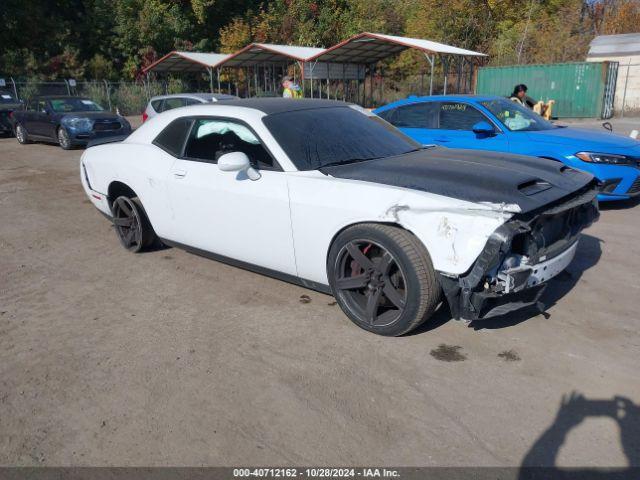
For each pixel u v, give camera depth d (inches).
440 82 1203.2
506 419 108.7
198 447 103.8
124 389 123.3
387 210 130.1
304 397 117.9
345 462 98.6
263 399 117.7
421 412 111.7
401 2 1509.6
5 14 1301.7
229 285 182.2
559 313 154.3
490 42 1267.2
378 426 107.8
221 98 532.1
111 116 567.5
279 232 154.9
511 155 167.6
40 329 154.6
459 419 109.1
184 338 146.2
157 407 116.3
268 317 156.7
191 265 203.0
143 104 1181.7
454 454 99.7
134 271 199.0
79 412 115.7
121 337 148.0
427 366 128.2
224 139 170.9
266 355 135.8
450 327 146.4
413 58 1322.6
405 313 132.8
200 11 1421.0
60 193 345.1
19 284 190.1
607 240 221.1
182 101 530.3
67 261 213.2
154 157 190.9
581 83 812.0
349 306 146.6
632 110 885.8
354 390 119.8
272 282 183.5
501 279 124.3
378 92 1224.2
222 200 167.2
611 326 146.1
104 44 1443.2
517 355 132.1
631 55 890.7
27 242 240.8
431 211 124.3
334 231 141.2
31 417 114.6
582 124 730.2
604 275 182.9
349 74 951.6
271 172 155.3
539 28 1294.3
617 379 121.3
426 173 143.2
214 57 1062.4
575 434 103.8
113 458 101.7
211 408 115.3
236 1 1515.7
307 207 145.5
